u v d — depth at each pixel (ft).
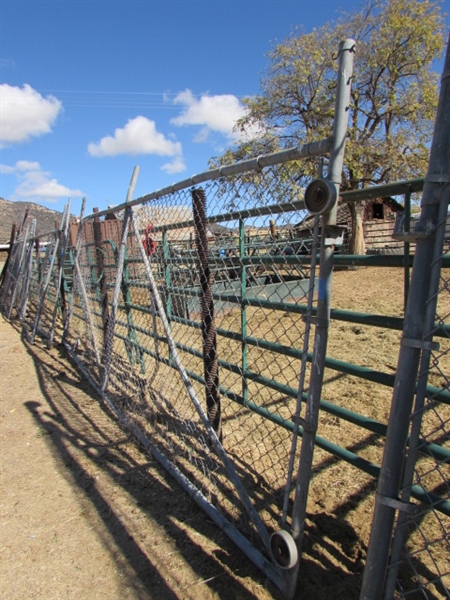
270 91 65.98
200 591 6.84
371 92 62.85
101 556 7.78
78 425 13.24
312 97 64.90
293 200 6.70
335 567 7.10
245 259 9.16
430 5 60.39
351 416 7.00
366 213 74.74
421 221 4.20
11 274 39.63
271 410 12.89
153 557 7.65
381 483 4.67
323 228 5.43
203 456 10.71
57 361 20.43
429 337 4.28
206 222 9.21
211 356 10.10
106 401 14.37
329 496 8.86
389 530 4.71
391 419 4.56
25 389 16.79
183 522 8.51
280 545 6.14
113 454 11.36
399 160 58.54
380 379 6.39
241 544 7.52
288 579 6.37
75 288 21.40
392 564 4.80
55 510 9.17
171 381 15.33
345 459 7.09
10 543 8.23
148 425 12.48
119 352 19.98
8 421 13.82
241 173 7.19
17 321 32.53
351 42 5.04
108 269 19.98
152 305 11.55
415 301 4.30
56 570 7.52
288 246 8.77
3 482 10.33
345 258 6.36
